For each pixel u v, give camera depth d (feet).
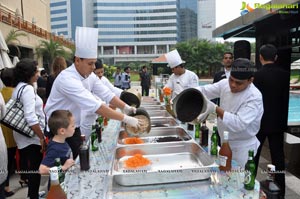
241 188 4.28
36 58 51.39
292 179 9.77
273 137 8.22
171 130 7.62
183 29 231.09
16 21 41.91
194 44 114.11
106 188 4.33
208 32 230.07
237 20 11.58
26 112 7.20
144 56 219.61
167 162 5.41
